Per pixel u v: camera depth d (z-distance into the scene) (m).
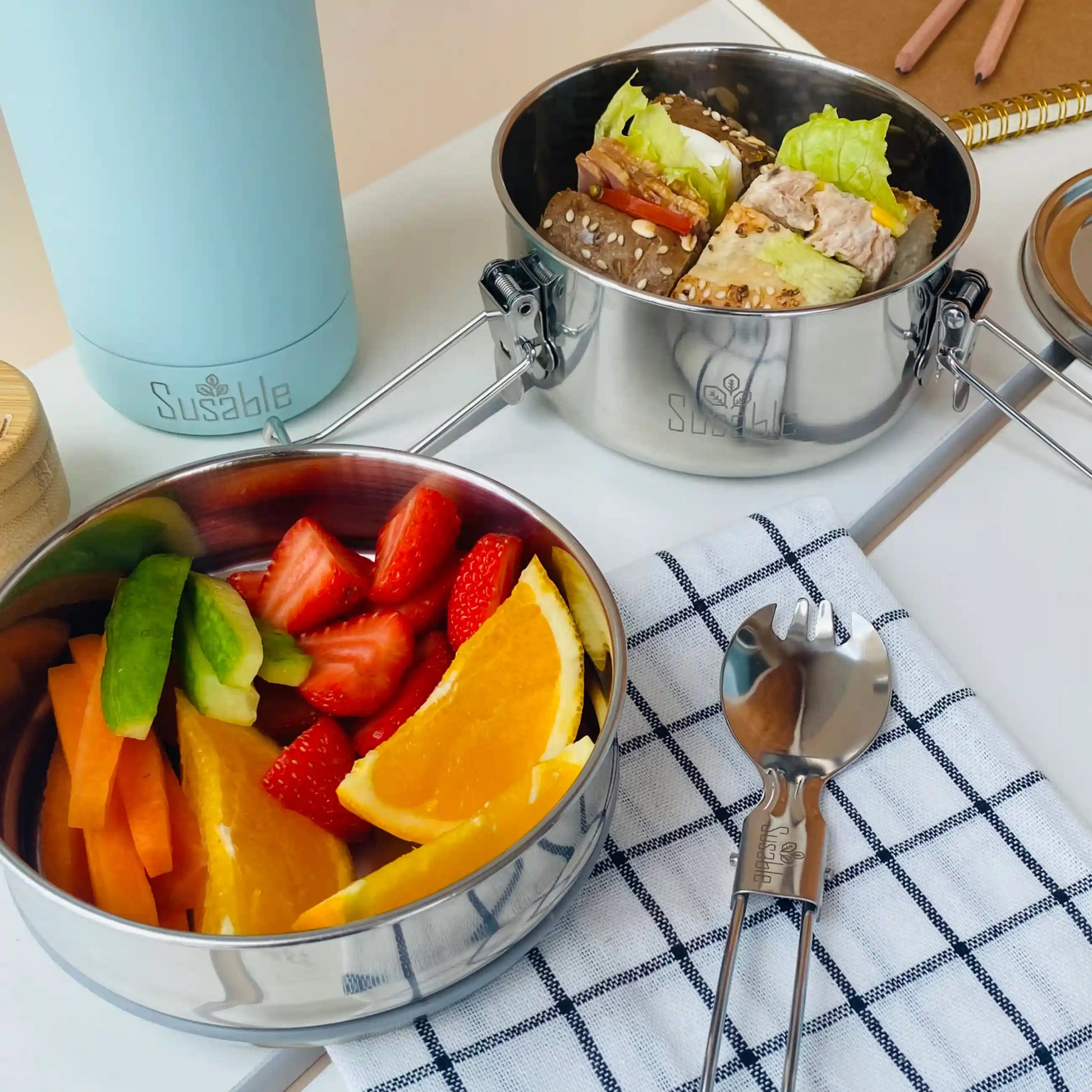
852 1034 0.47
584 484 0.70
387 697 0.55
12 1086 0.46
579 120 0.79
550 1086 0.45
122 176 0.56
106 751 0.50
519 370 0.67
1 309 0.93
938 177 0.74
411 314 0.80
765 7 1.06
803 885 0.49
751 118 0.81
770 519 0.63
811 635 0.60
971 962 0.49
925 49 1.01
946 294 0.64
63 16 0.51
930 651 0.58
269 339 0.65
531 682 0.53
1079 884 0.51
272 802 0.50
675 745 0.56
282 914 0.47
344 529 0.62
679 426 0.65
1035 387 0.76
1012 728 0.58
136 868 0.48
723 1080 0.46
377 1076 0.45
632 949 0.49
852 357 0.61
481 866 0.46
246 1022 0.44
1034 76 1.00
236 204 0.59
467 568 0.55
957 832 0.53
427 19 1.08
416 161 0.93
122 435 0.71
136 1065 0.47
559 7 1.16
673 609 0.61
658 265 0.69
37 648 0.54
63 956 0.47
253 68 0.55
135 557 0.58
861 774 0.55
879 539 0.70
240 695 0.52
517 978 0.48
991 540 0.67
